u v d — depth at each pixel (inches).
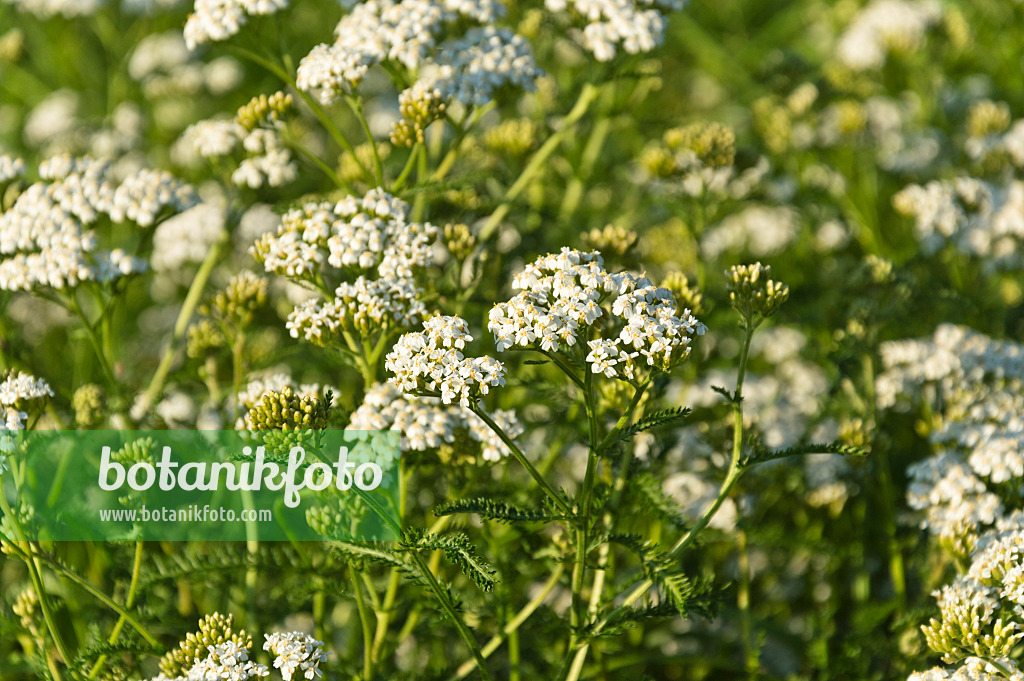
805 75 64.4
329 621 46.1
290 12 70.7
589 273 40.2
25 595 42.4
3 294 44.3
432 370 39.8
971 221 51.2
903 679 43.7
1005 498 43.8
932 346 47.0
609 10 45.9
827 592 46.8
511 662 43.3
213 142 46.9
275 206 45.9
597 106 50.9
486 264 45.3
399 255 42.6
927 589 44.3
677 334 39.9
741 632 46.0
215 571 42.6
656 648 45.8
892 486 47.3
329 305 42.3
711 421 45.9
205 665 40.7
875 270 46.2
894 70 70.2
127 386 44.7
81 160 45.3
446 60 45.3
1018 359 46.4
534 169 46.4
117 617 44.1
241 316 45.0
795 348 51.0
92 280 44.3
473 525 44.1
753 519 46.1
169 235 50.5
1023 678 40.3
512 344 40.0
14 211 44.4
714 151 47.5
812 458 46.9
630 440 42.5
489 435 41.9
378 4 45.6
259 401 42.4
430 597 42.3
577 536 40.0
